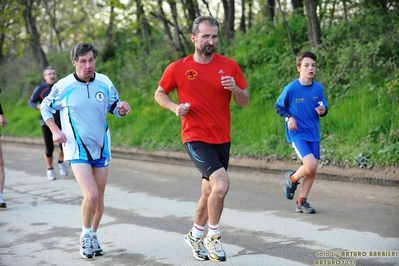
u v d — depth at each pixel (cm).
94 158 876
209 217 834
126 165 1872
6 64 3912
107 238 1011
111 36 3350
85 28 3438
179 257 877
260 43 2333
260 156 1623
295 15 2400
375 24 1938
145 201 1312
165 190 1431
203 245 866
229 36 2655
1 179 1329
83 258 897
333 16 2194
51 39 3944
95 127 870
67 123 868
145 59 2900
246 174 1543
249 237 966
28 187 1575
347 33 1995
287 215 1101
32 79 3594
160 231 1041
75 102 861
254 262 829
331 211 1105
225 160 852
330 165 1429
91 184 862
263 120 1819
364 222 1009
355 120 1595
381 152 1352
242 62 2291
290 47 2161
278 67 2100
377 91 1666
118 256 900
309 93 1113
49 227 1116
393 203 1128
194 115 832
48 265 871
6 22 3378
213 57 841
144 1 2472
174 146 1977
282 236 957
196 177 1581
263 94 1983
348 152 1438
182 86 837
